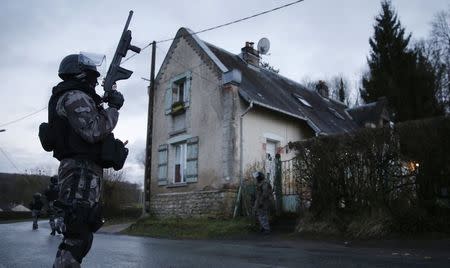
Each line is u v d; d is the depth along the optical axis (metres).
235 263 5.99
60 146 2.75
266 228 11.61
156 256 6.81
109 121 2.80
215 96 16.86
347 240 9.20
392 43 34.12
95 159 2.81
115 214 25.92
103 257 6.67
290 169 12.75
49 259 6.23
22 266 5.55
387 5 35.50
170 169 18.56
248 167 16.19
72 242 2.67
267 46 22.25
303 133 19.33
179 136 18.25
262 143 17.03
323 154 10.40
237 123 16.17
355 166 9.92
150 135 18.33
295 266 5.69
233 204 15.50
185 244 9.10
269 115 17.69
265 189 11.91
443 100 32.97
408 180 9.30
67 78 2.92
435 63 35.44
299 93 23.36
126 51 3.29
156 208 18.67
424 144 9.02
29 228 15.95
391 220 9.16
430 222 8.89
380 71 33.69
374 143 9.61
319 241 9.39
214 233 12.35
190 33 18.61
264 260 6.32
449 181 9.02
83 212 2.65
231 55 20.78
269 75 22.55
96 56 2.96
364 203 9.78
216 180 16.14
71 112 2.68
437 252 7.28
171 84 19.20
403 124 9.34
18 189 51.31
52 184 11.40
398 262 6.05
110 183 26.22
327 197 10.30
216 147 16.41
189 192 17.12
